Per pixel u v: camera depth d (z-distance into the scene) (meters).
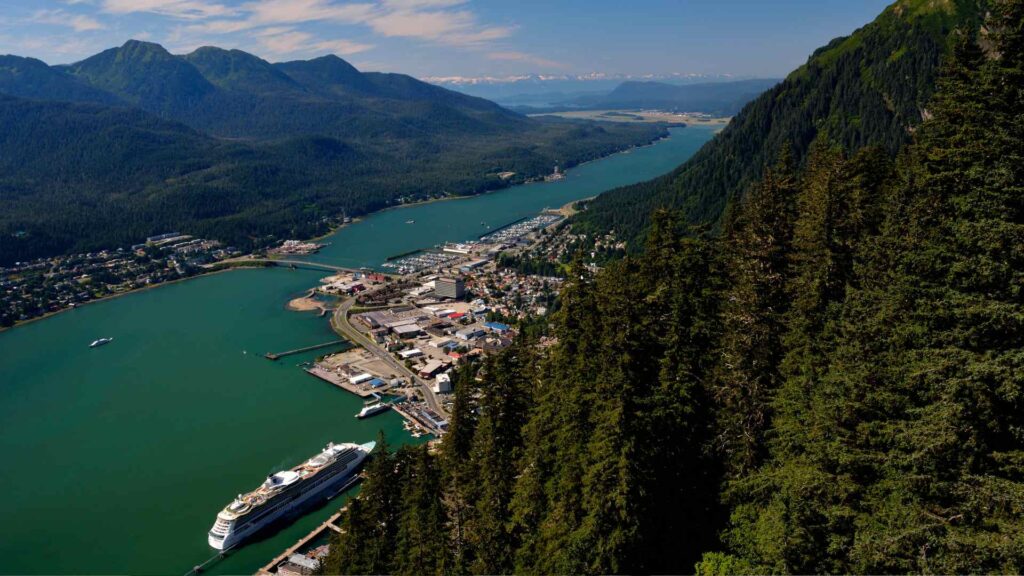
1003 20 41.84
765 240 57.94
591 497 49.97
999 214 39.66
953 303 40.16
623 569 48.59
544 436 58.75
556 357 60.12
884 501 40.56
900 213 48.97
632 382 50.47
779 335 54.34
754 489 47.84
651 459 49.84
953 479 37.81
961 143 43.78
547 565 53.06
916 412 39.66
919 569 36.69
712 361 55.72
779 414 51.12
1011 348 37.50
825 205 56.00
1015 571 33.59
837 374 44.75
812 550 41.97
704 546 51.88
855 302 47.06
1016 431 36.16
